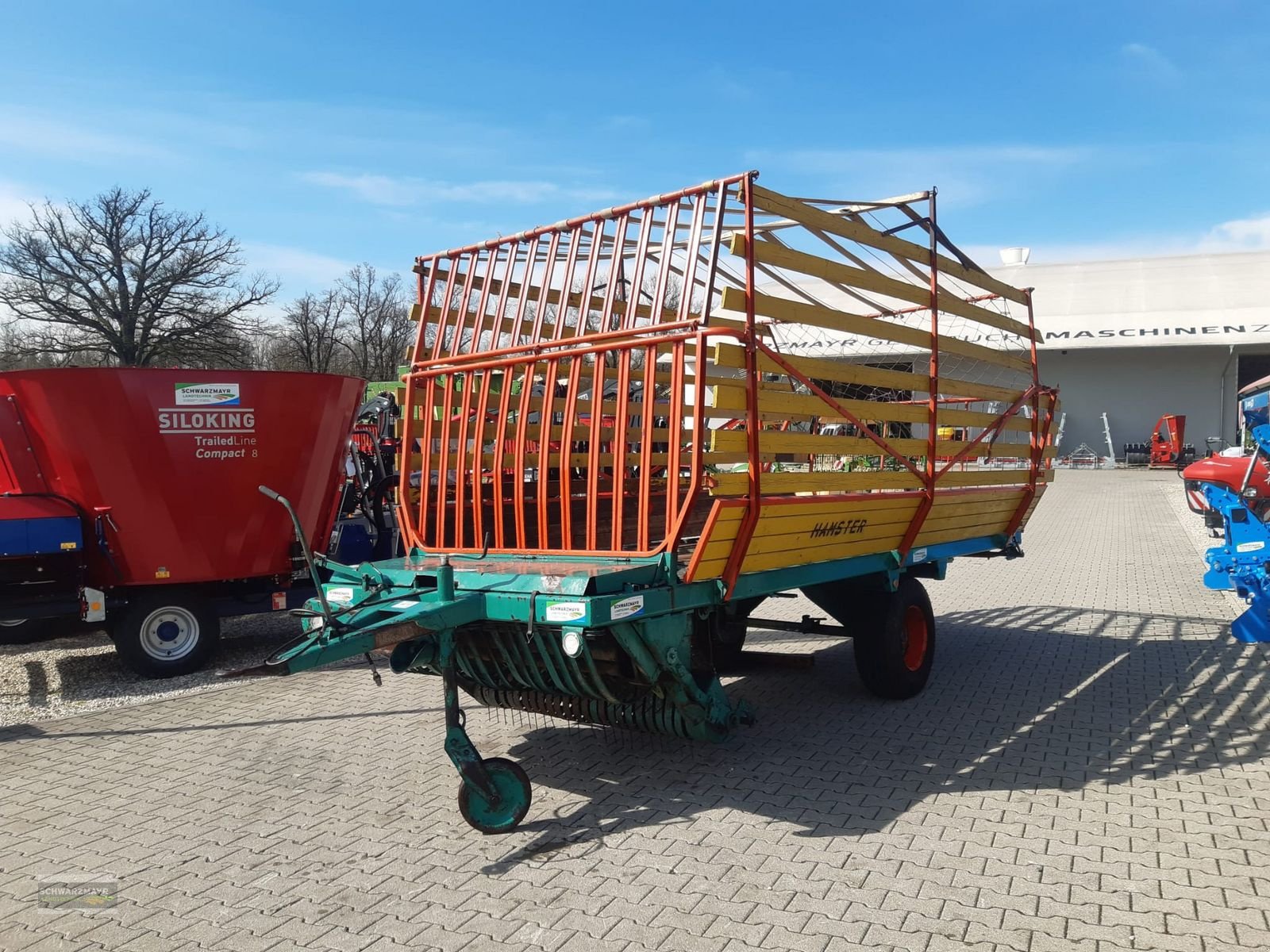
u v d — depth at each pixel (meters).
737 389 4.47
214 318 33.53
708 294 4.45
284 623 10.34
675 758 5.50
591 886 3.91
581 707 5.21
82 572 7.33
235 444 7.85
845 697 6.77
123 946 3.51
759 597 6.79
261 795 5.07
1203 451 34.66
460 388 5.79
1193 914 3.57
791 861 4.11
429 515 5.75
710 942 3.44
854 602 6.46
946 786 4.98
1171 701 6.44
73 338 32.88
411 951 3.43
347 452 8.92
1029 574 12.45
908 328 5.71
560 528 6.49
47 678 7.98
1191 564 12.81
